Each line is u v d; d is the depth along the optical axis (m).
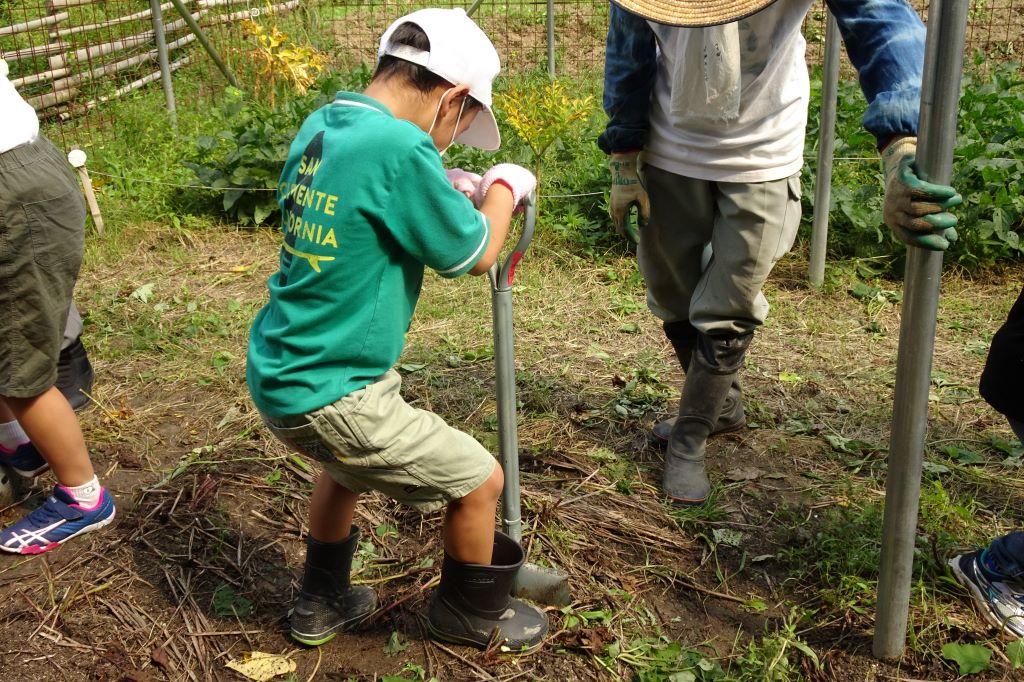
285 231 2.12
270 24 9.62
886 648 2.46
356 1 10.47
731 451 3.53
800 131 2.91
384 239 2.02
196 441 3.54
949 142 1.94
